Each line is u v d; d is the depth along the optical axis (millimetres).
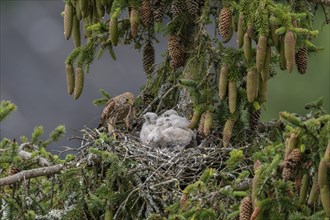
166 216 12117
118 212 12672
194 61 13719
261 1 12414
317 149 10680
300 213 10781
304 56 13055
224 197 11602
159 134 13984
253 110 13492
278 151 11328
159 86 14656
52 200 12953
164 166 13203
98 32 13758
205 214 11414
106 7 13805
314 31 12359
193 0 13391
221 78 13031
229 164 12172
